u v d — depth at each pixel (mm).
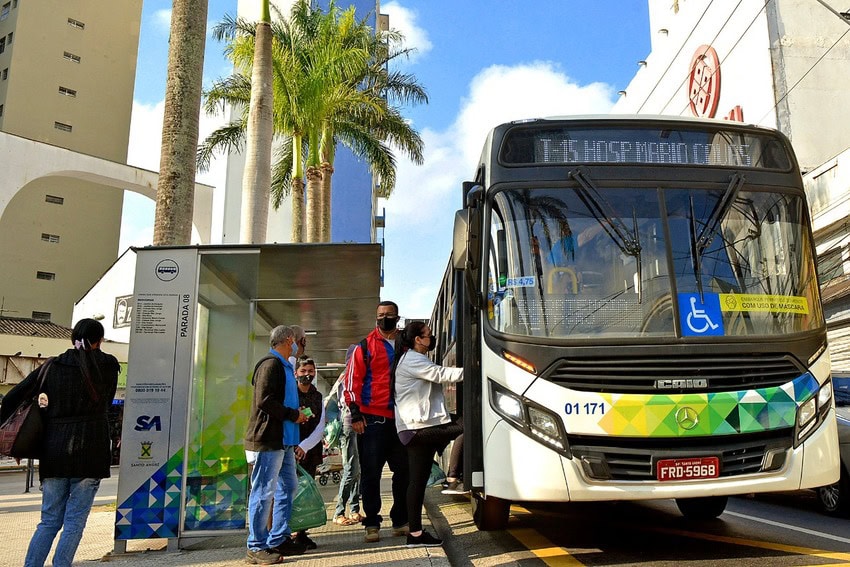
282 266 8859
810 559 5625
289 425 6027
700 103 31016
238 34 21016
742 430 5391
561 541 6918
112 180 36625
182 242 10680
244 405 7496
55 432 5043
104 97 57344
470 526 8281
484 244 6281
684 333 5617
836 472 5602
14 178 32688
